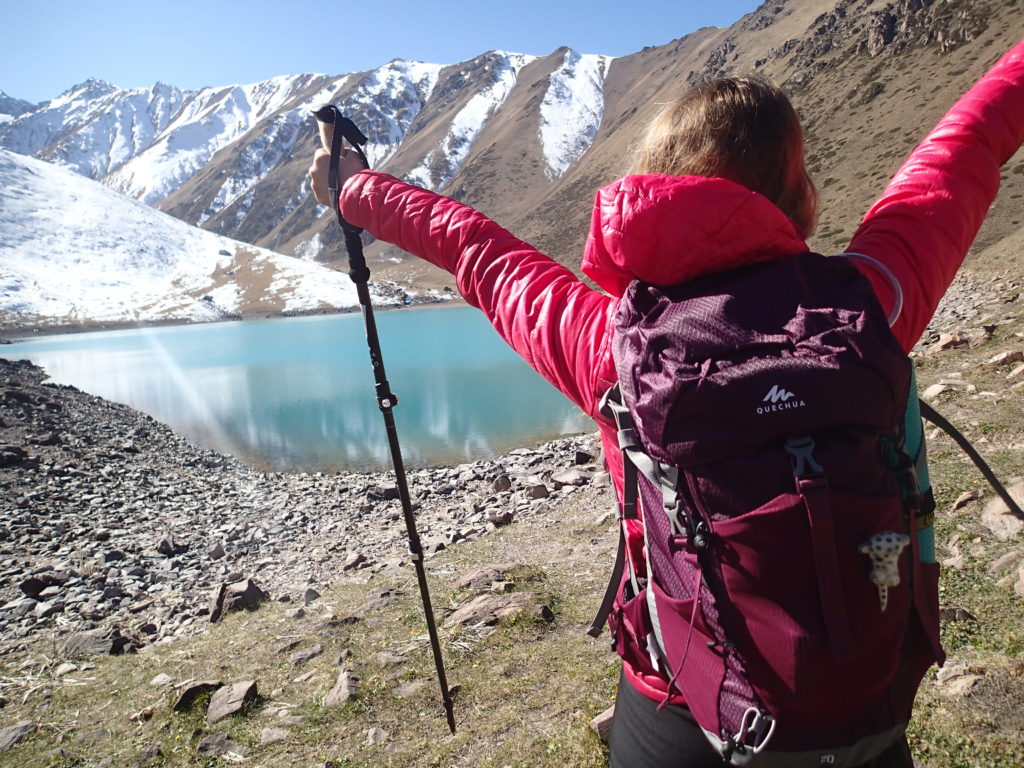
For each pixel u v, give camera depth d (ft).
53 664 23.09
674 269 4.65
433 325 260.83
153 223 542.57
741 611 4.27
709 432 4.18
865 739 4.50
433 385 118.11
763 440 4.09
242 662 20.54
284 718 16.76
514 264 5.72
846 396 4.03
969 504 20.83
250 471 68.90
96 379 150.20
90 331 358.84
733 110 5.18
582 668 16.85
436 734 15.26
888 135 338.95
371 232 6.59
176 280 472.44
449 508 43.73
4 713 19.43
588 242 5.12
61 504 51.06
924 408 5.69
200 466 69.56
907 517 4.50
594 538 27.73
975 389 33.01
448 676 17.49
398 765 14.35
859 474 4.11
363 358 169.17
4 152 561.84
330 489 56.90
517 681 16.74
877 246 5.16
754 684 4.33
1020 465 22.84
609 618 5.97
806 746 4.38
